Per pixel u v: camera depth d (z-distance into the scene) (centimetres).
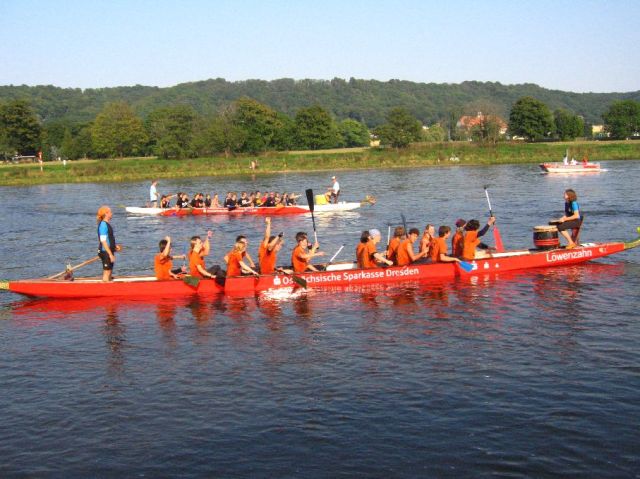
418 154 9712
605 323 1363
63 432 948
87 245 2711
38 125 12038
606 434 886
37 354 1289
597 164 6209
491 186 5003
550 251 1911
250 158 10119
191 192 5550
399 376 1109
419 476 804
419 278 1806
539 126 12419
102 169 8281
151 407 1023
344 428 929
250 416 978
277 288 1733
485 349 1228
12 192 6159
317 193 5028
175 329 1425
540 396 1010
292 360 1206
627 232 2550
